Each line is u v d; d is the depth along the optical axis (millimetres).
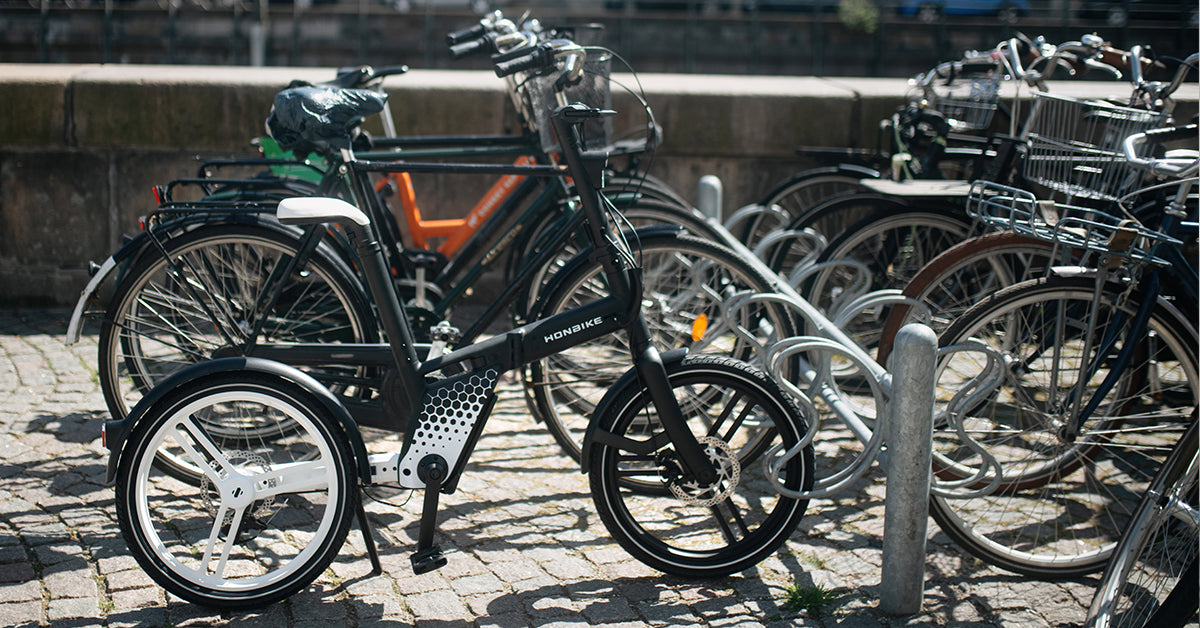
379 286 2840
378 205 3713
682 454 2910
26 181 5324
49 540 3127
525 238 4152
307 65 19984
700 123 5543
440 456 2846
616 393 2916
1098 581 3031
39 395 4211
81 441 3803
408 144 4031
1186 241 3229
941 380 3834
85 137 5285
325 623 2775
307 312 3549
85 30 19719
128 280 3424
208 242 3400
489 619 2812
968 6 19641
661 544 3004
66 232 5395
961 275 4035
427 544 2900
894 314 3514
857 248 4621
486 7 19766
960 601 2955
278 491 2789
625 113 5516
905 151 5055
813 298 4473
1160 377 3928
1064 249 3266
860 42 20031
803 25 20109
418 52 19938
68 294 5438
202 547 3115
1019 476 3338
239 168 5387
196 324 3629
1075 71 4473
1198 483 2686
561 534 3277
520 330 2918
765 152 5598
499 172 3496
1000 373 3002
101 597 2852
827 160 5250
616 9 20438
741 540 3037
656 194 4516
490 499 3494
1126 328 3107
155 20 19781
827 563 3139
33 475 3535
